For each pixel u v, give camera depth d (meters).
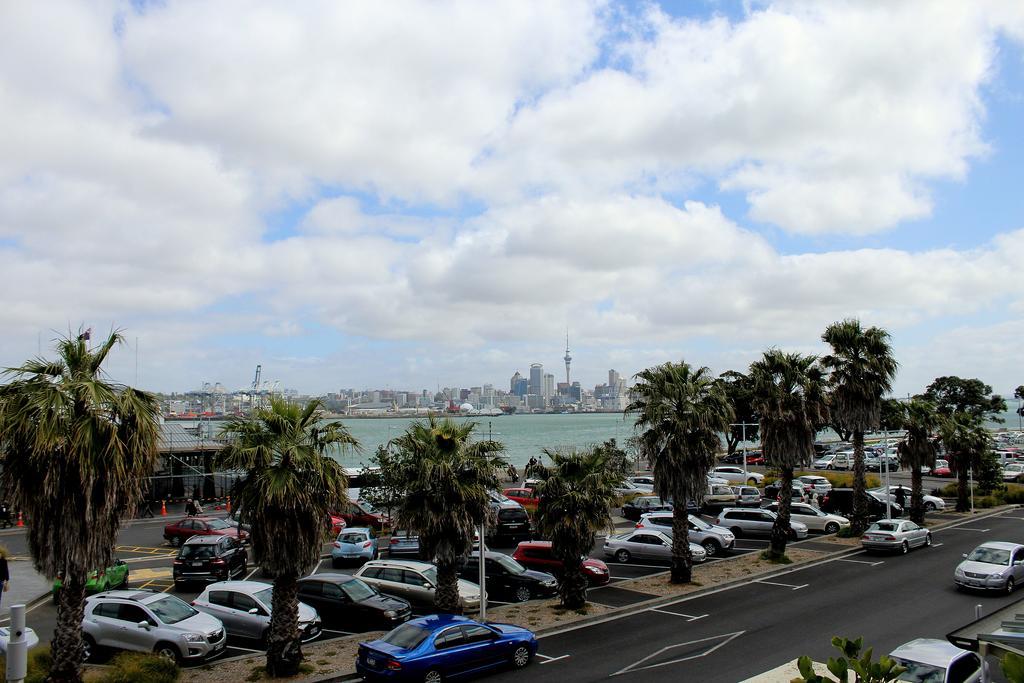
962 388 93.62
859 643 10.77
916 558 32.56
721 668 17.78
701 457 27.30
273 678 17.16
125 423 14.96
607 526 23.77
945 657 14.05
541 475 24.14
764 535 38.81
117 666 16.45
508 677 17.41
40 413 13.85
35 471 14.17
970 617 22.19
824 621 22.14
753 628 21.52
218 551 27.81
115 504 14.60
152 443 15.22
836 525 39.94
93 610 19.55
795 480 57.09
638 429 28.77
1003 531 39.66
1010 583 25.59
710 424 27.34
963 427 47.72
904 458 41.75
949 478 66.81
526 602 25.02
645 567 31.72
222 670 17.89
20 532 41.00
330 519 17.78
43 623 22.69
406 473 21.45
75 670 14.41
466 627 17.39
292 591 17.47
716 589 27.16
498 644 17.69
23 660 11.42
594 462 24.45
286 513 16.91
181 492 55.53
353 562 32.22
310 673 17.50
